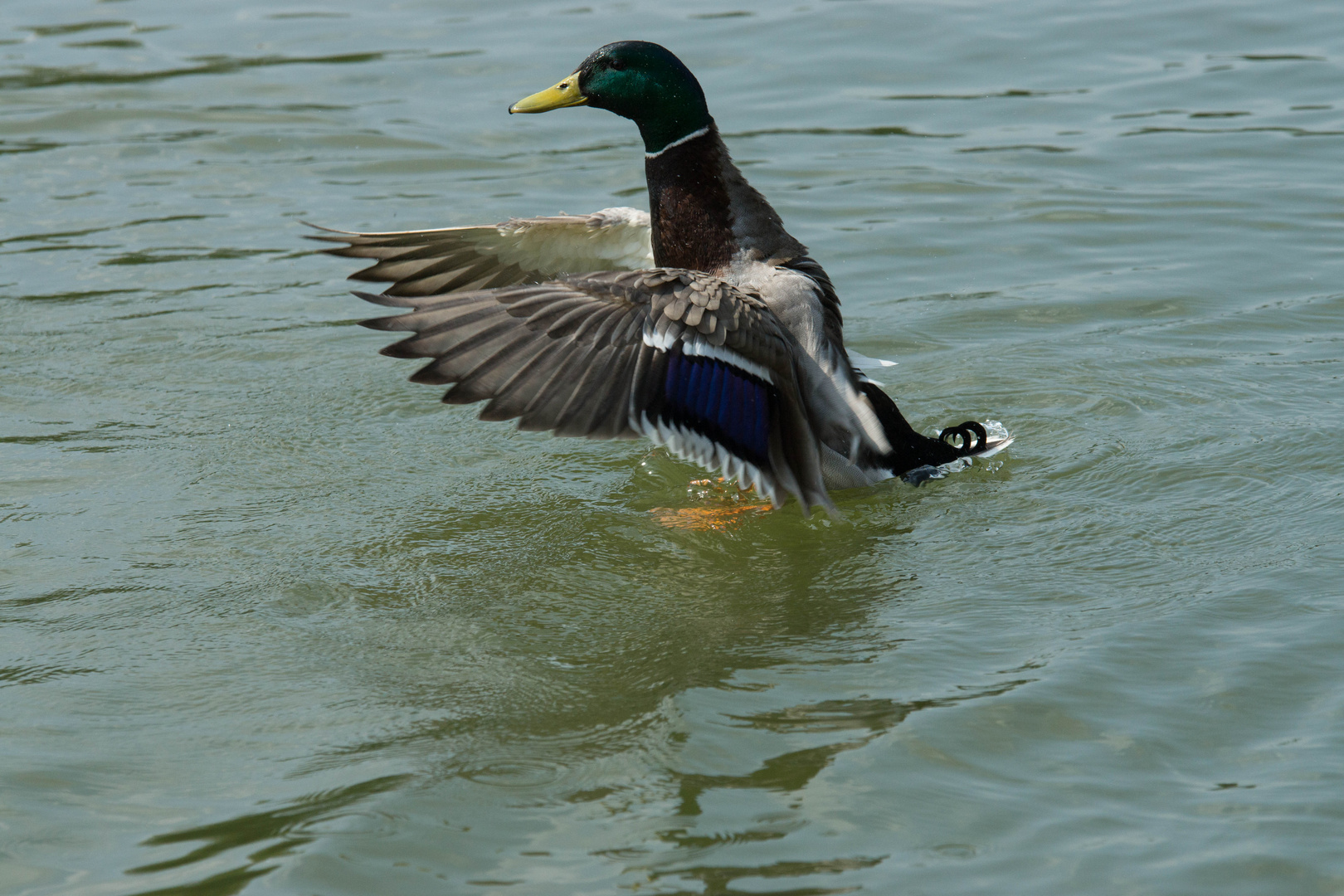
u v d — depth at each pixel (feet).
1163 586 27.76
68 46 69.05
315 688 25.00
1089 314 43.50
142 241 49.75
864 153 56.85
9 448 35.37
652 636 26.63
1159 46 67.21
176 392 38.99
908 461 33.35
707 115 34.86
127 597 28.32
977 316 43.75
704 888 19.20
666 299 27.81
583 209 51.49
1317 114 58.85
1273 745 22.17
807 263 33.71
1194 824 20.36
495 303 26.73
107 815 21.29
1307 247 47.70
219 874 19.75
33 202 52.90
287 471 34.50
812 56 67.05
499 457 35.60
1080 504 31.89
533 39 69.36
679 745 22.74
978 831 20.34
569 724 23.53
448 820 20.88
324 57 67.15
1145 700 23.53
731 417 28.04
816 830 20.42
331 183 54.85
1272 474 32.50
